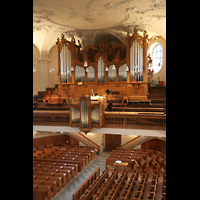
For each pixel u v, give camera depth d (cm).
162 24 1886
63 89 2250
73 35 2467
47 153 2184
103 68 2181
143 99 1992
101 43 2198
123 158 1973
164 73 2334
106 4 1567
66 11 1723
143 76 1984
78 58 2328
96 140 2591
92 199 1337
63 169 1706
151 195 1184
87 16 1842
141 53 1975
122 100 1894
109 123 1523
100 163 2181
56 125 1599
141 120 1445
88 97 1459
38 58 2662
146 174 1564
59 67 2250
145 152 2123
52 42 2623
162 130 1388
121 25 2092
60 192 1454
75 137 2659
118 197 1359
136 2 1518
